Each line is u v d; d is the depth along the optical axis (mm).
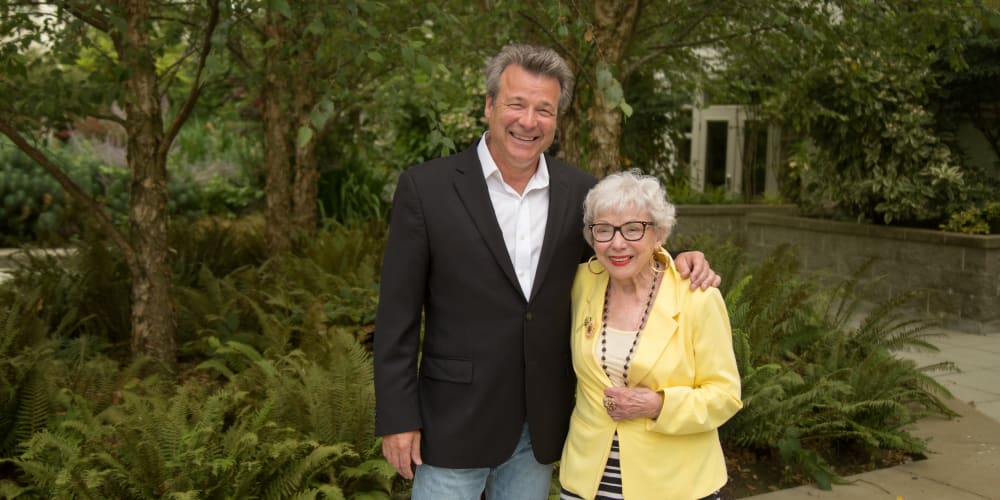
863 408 3857
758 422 3635
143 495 2695
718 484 2084
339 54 4770
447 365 2057
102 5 3984
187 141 12844
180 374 4422
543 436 2131
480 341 2041
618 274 2045
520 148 2008
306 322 4402
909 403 4645
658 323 2051
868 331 4758
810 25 4992
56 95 4242
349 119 9547
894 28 4875
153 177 4289
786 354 4508
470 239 2025
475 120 11250
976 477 3646
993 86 7664
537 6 4723
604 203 2014
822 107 7492
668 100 11609
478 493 2184
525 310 2061
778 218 9086
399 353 2025
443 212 2033
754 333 4195
